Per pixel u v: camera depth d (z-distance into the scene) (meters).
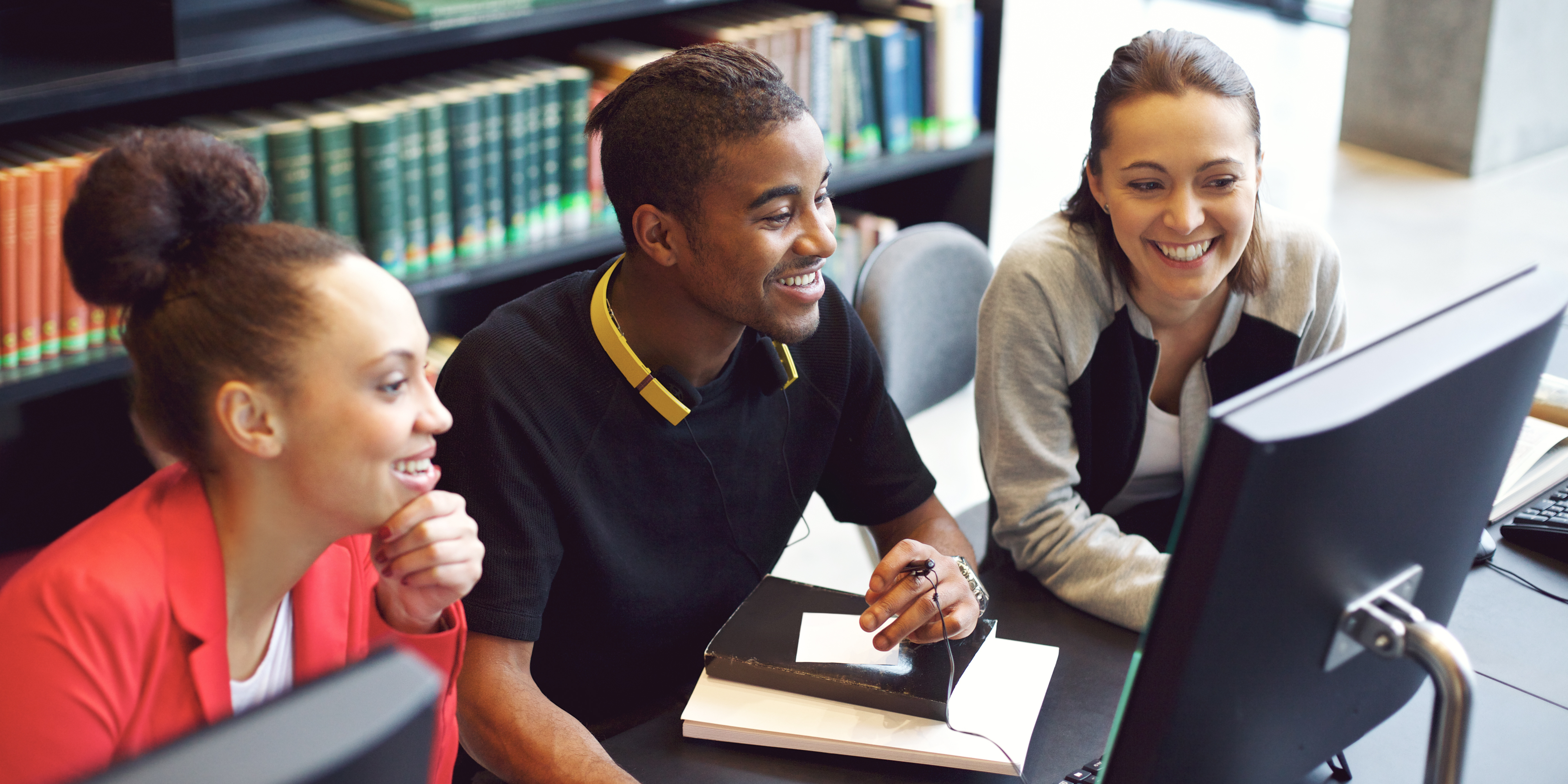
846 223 2.79
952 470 2.89
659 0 2.30
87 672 0.83
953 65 2.74
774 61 2.47
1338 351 0.84
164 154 0.82
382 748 0.50
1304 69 5.34
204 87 1.88
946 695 1.11
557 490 1.22
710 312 1.20
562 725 1.15
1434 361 0.78
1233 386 1.51
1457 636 1.25
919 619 1.15
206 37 1.96
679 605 1.34
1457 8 4.25
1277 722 0.84
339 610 1.01
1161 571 1.32
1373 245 3.89
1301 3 5.88
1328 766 1.08
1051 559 1.38
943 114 2.78
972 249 1.89
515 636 1.20
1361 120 4.61
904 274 1.77
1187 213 1.32
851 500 1.50
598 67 2.40
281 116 2.07
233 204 0.84
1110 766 0.82
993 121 2.88
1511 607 1.29
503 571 1.20
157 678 0.88
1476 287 0.88
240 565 0.90
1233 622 0.76
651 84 1.15
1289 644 0.80
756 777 1.09
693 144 1.12
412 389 0.87
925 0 2.71
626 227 1.20
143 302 0.82
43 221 1.84
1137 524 1.54
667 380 1.24
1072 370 1.46
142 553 0.87
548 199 2.34
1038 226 1.52
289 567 0.92
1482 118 4.30
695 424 1.27
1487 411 0.83
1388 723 1.14
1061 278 1.44
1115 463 1.53
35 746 0.82
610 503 1.26
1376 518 0.79
